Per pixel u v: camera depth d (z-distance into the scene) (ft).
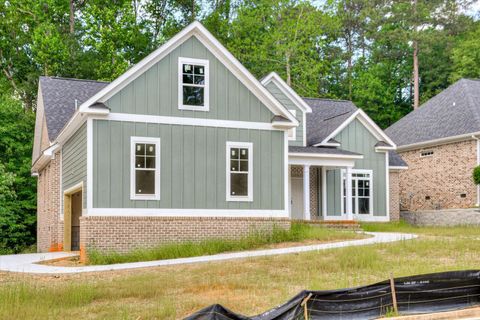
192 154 73.31
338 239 74.49
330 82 188.85
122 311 37.19
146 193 70.59
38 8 149.48
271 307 37.58
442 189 118.01
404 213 115.85
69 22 161.58
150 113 71.72
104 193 68.64
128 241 68.80
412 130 129.29
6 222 116.06
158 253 66.74
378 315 33.14
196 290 43.55
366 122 105.81
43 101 97.81
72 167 79.41
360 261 52.65
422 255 57.52
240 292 42.70
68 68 144.46
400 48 189.37
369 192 104.94
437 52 185.57
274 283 45.60
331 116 114.62
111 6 156.35
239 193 75.25
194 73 74.28
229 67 76.02
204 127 74.18
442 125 120.57
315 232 75.92
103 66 145.07
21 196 121.80
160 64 72.64
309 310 31.99
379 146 105.60
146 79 71.82
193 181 73.00
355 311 32.76
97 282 48.60
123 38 149.38
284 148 78.23
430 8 189.98
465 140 112.88
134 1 168.45
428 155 122.31
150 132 71.51
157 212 70.74
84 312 37.17
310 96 156.15
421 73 189.47
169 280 47.29
